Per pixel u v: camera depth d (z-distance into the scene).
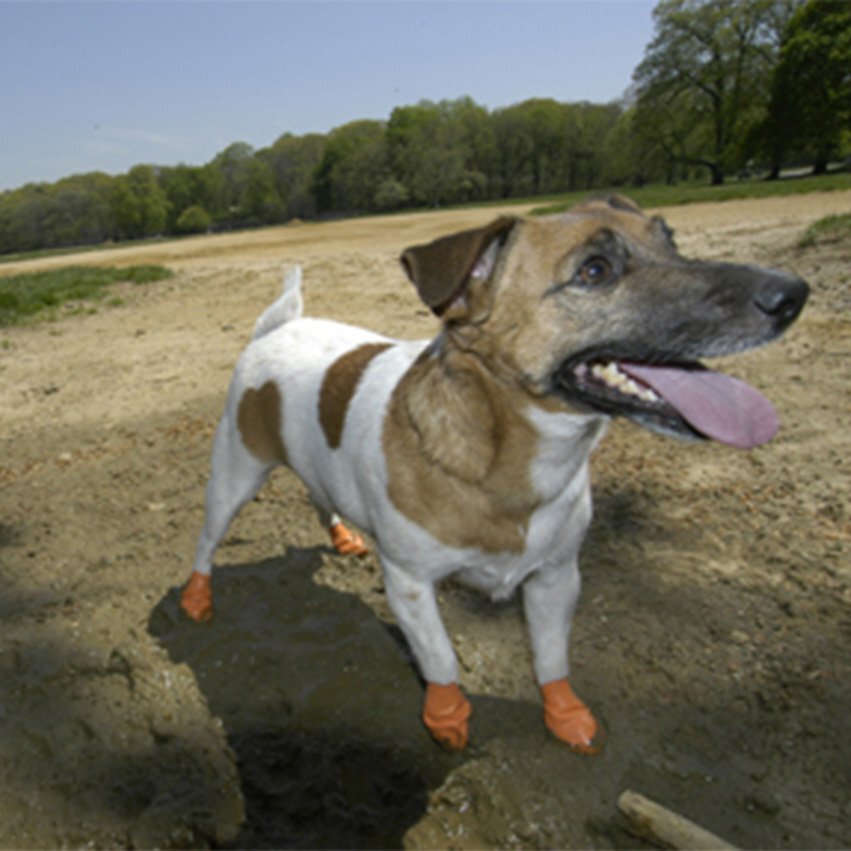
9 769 0.64
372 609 0.81
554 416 0.53
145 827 0.59
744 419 0.51
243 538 0.97
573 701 0.63
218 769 0.63
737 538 0.86
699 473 1.01
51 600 0.87
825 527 0.86
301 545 0.94
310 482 0.71
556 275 0.52
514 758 0.62
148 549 0.96
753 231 2.60
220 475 0.77
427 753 0.64
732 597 0.77
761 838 0.53
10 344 2.24
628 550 0.86
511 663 0.72
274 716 0.69
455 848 0.56
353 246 4.60
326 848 0.56
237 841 0.57
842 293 1.62
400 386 0.58
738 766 0.59
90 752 0.66
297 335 0.76
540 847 0.55
